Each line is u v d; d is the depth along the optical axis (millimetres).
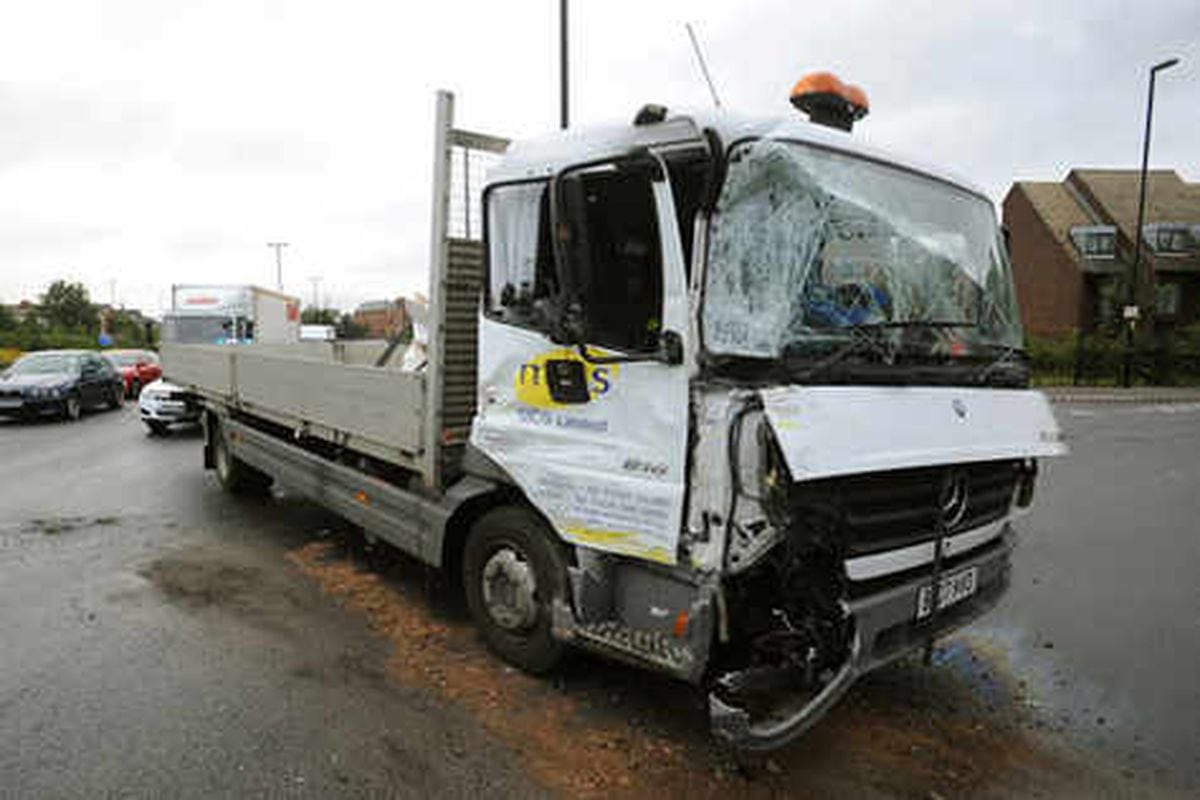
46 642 4438
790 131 3143
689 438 2994
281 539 6680
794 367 2828
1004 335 3953
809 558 2936
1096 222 38094
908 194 3562
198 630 4633
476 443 4051
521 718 3674
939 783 3297
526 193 3711
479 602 4277
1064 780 3363
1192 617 5340
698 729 3615
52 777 3119
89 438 13305
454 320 4312
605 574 3445
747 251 2934
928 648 3320
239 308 21172
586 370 3377
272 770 3207
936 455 3053
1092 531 7633
